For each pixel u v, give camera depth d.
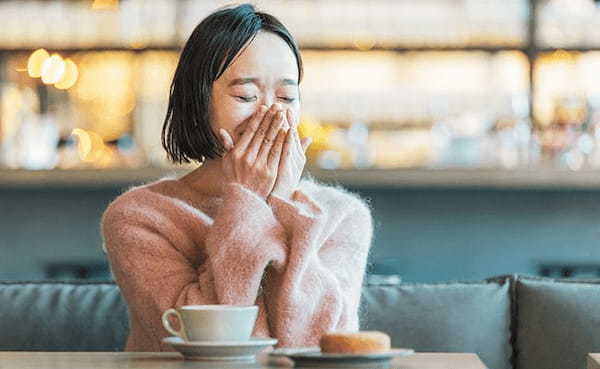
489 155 5.02
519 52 5.29
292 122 1.85
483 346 2.15
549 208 4.56
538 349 2.13
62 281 2.25
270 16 1.94
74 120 5.27
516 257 4.56
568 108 4.89
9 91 5.24
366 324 2.14
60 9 5.23
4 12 5.22
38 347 2.16
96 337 2.17
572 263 4.51
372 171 4.38
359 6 5.27
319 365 1.28
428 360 1.36
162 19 5.25
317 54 5.34
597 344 2.12
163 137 1.99
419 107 5.27
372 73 5.36
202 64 1.90
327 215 1.95
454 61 5.36
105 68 5.30
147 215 1.87
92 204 4.63
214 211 1.95
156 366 1.31
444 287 2.20
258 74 1.89
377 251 4.56
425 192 4.57
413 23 5.26
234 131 1.90
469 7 5.26
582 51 5.21
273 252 1.70
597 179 4.37
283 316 1.71
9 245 4.61
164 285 1.80
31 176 4.45
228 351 1.35
